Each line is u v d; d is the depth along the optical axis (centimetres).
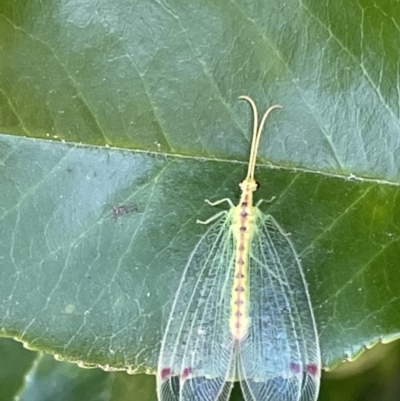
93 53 6
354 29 6
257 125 6
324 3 6
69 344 6
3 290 6
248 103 6
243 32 6
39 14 6
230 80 6
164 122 6
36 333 6
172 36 6
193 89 6
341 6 6
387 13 6
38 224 6
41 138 6
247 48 6
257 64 6
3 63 6
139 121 6
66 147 6
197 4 6
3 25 6
